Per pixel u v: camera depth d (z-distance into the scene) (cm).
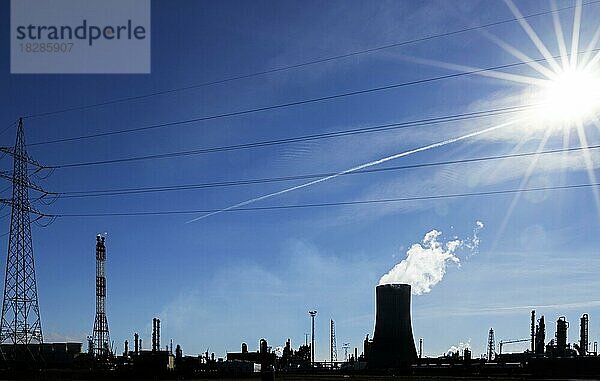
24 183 7638
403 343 13262
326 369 13788
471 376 10188
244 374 10456
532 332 13700
